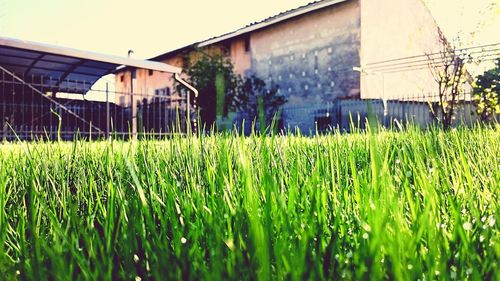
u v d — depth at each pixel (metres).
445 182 1.15
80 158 1.78
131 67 11.24
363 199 0.85
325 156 1.49
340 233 0.89
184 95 24.36
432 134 2.11
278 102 22.62
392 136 2.10
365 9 19.34
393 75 20.50
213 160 1.22
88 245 0.69
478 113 10.90
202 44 25.52
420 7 21.83
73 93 15.93
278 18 21.86
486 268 0.61
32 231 0.64
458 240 0.70
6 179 1.43
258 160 1.12
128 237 0.74
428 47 22.45
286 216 0.70
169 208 0.89
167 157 1.69
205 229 0.81
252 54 24.38
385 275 0.56
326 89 20.70
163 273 0.60
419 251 0.65
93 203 1.26
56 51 9.75
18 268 0.74
